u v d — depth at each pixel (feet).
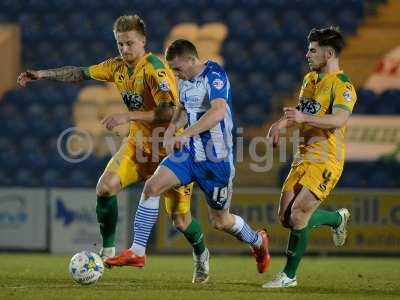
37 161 201.16
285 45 224.33
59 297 76.48
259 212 161.48
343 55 221.66
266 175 196.24
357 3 229.25
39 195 164.96
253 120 208.23
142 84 91.76
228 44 225.97
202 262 95.55
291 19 229.04
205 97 84.58
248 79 217.56
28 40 231.71
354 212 160.56
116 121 87.30
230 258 151.84
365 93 210.59
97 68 96.27
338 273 115.44
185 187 92.07
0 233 166.20
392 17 226.58
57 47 230.68
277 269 124.88
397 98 209.67
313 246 160.97
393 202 159.84
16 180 200.03
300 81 216.54
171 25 231.50
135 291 82.69
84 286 88.02
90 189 163.73
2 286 88.84
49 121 212.23
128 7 235.81
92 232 162.91
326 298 79.05
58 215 164.04
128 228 160.86
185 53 83.61
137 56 91.97
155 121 89.71
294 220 89.20
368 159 197.06
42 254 161.27
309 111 89.35
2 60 221.05
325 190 89.04
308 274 112.88
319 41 88.58
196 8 234.17
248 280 100.53
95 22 234.38
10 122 212.23
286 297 78.89
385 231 159.94
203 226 161.68
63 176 198.80
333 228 100.01
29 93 218.79
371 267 129.49
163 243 162.20
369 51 222.07
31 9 237.86
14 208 165.89
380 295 83.51
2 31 223.71
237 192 161.99
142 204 84.94
